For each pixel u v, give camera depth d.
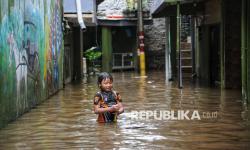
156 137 9.02
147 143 8.49
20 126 10.45
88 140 8.82
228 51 18.80
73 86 21.45
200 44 24.14
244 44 14.91
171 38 26.33
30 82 13.25
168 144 8.41
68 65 23.67
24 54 12.37
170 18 25.84
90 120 11.17
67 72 23.23
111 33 33.72
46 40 16.16
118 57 34.56
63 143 8.61
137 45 33.75
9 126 10.45
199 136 9.12
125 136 9.13
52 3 17.78
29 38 13.05
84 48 33.91
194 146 8.25
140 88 19.73
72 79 25.34
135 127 10.10
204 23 22.72
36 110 13.09
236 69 18.81
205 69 22.94
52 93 17.44
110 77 10.88
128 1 33.56
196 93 17.19
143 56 32.53
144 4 33.78
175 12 23.59
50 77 17.00
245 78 14.87
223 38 18.80
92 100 15.52
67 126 10.39
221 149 8.02
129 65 35.06
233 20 18.77
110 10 33.06
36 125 10.57
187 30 29.33
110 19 32.69
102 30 32.91
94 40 34.03
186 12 23.50
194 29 26.20
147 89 19.17
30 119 11.45
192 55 26.25
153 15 24.27
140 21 32.69
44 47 15.72
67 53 23.50
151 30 35.78
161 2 19.81
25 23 12.47
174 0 19.00
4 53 10.11
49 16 16.92
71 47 25.17
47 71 16.30
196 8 22.89
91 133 9.49
